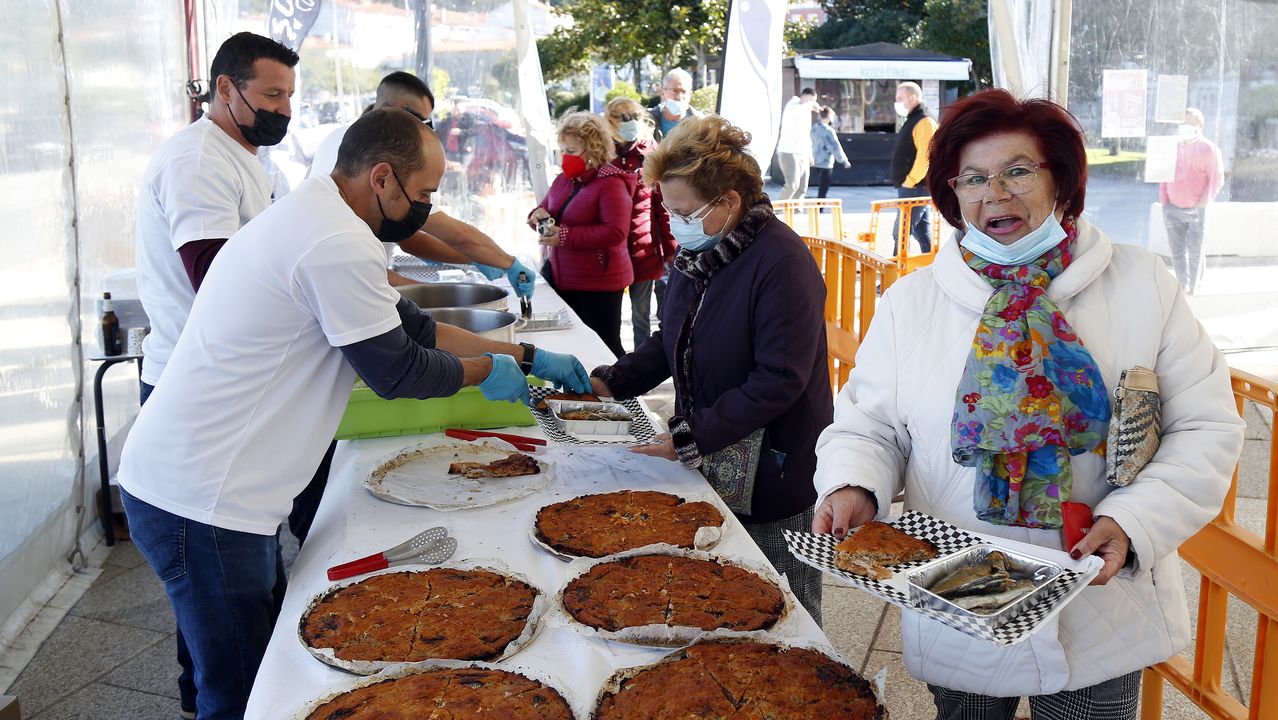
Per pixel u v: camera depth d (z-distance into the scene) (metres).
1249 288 6.93
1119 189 6.84
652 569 1.93
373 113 2.07
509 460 2.56
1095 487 1.67
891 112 20.62
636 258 5.89
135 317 4.33
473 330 3.25
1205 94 6.63
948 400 1.77
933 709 3.02
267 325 1.94
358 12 7.20
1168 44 6.55
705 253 2.40
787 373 2.31
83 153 4.32
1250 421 5.57
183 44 6.06
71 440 4.12
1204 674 2.50
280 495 2.04
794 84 20.31
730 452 2.45
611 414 2.49
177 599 2.05
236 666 2.09
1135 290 1.68
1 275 3.52
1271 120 6.65
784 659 1.61
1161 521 1.55
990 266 1.73
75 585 3.99
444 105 7.47
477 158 7.58
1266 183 6.77
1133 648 1.70
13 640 3.51
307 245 1.91
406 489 2.38
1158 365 1.67
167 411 1.98
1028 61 6.29
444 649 1.66
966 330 1.76
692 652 1.63
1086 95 6.66
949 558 1.55
